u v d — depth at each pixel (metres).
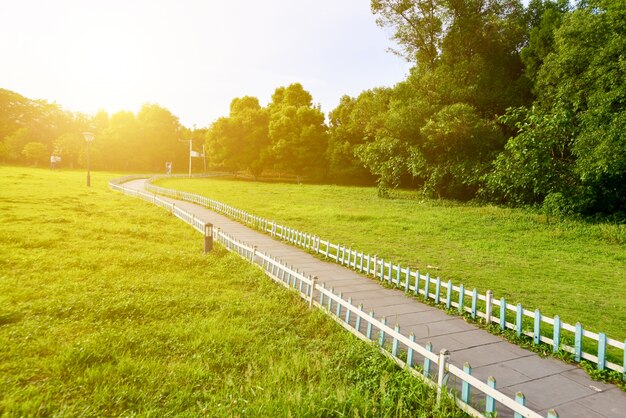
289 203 34.28
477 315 8.70
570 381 6.08
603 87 21.95
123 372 5.55
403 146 37.22
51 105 106.62
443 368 5.11
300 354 6.40
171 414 4.69
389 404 5.00
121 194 36.41
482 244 17.31
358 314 7.28
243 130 73.69
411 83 37.41
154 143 97.56
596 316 8.98
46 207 23.86
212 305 8.76
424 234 19.89
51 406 4.68
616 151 19.69
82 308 8.02
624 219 22.28
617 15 21.45
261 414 4.70
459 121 30.00
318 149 67.12
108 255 12.88
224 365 6.07
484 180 30.75
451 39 36.34
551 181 24.45
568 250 16.50
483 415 4.64
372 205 33.38
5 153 92.19
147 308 8.24
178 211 23.64
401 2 36.62
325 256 14.84
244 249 13.76
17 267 10.94
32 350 6.10
